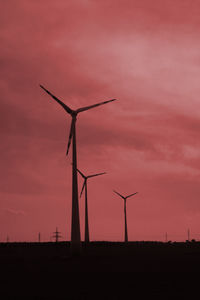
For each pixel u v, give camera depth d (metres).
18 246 189.38
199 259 92.44
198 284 52.81
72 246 102.00
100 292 46.88
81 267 75.56
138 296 44.09
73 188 104.56
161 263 82.00
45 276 62.03
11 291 47.75
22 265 79.81
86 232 163.38
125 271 68.00
